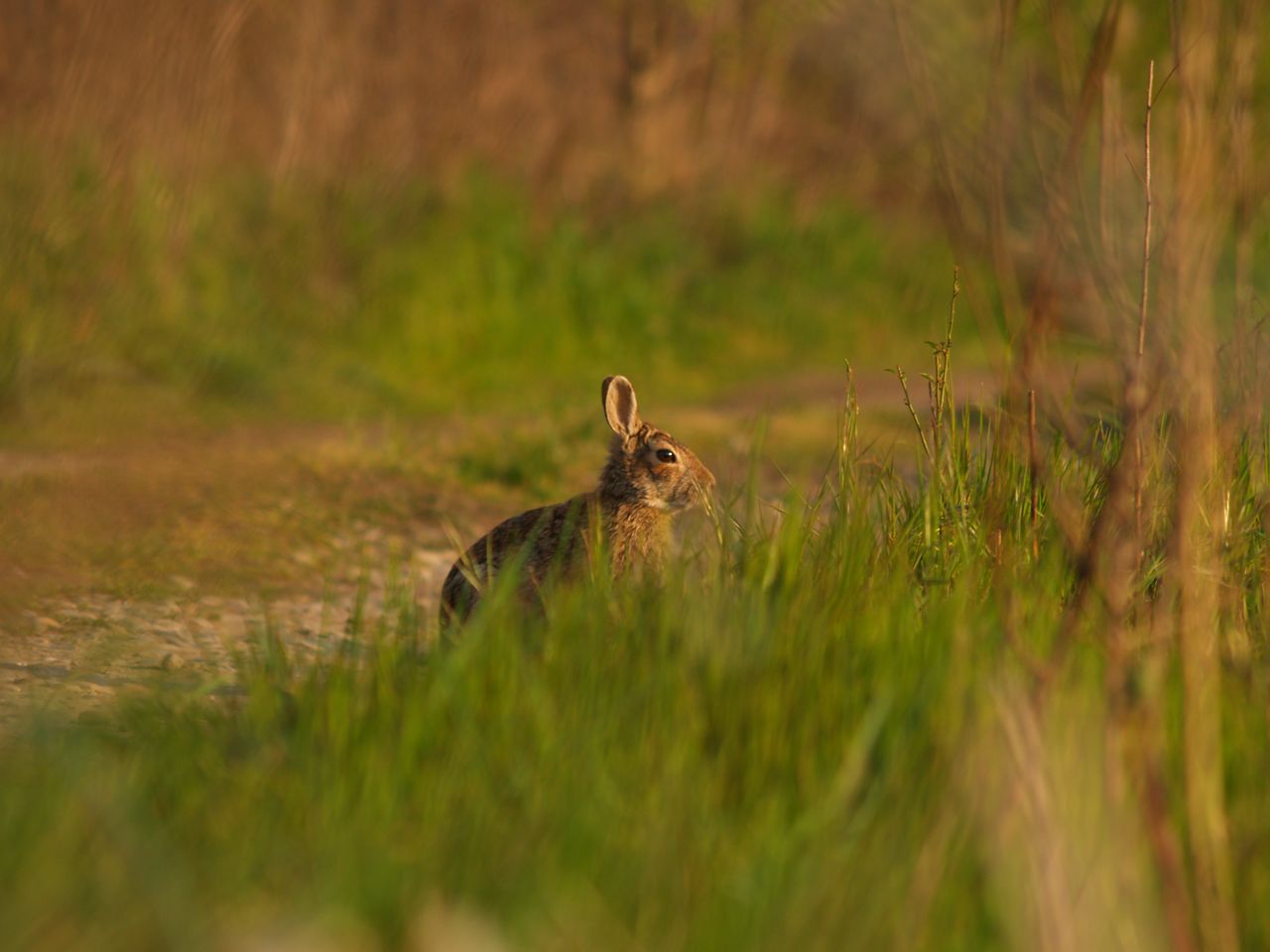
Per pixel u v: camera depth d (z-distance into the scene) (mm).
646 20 40750
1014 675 7910
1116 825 6957
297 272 30094
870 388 32562
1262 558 10211
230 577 15430
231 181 31219
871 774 7750
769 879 6750
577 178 39594
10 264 24891
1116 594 7660
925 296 39969
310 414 25922
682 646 8688
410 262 31906
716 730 8078
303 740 8070
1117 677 7422
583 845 6949
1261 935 6969
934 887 6758
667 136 41188
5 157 26453
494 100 38469
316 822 7141
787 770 7719
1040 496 10422
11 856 6734
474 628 8977
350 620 9898
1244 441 10578
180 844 7066
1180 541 7797
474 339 31719
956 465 11195
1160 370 7648
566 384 31328
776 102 42781
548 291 33969
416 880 6680
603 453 23219
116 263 26469
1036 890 6488
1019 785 6930
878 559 10320
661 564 11742
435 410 27672
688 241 39281
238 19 29906
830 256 40000
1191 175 7266
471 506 19984
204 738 8461
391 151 34438
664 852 6914
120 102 28219
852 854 6988
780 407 28266
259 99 33750
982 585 10000
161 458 20469
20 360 23297
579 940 6383
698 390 32312
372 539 17828
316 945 6070
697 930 6488
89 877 6691
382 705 8289
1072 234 7508
